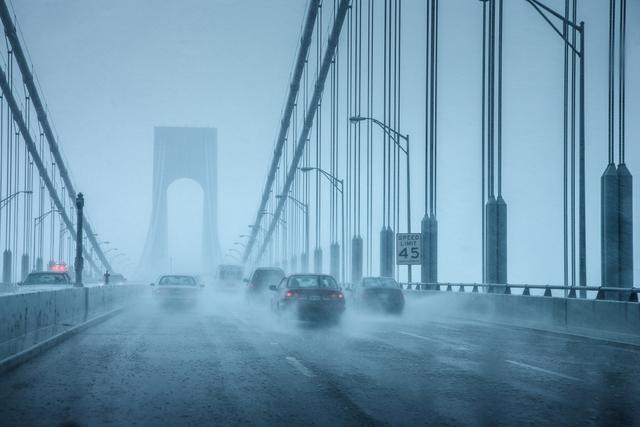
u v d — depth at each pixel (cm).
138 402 1242
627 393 1341
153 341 2311
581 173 2969
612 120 3481
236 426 1063
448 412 1163
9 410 1171
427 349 2089
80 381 1470
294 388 1390
